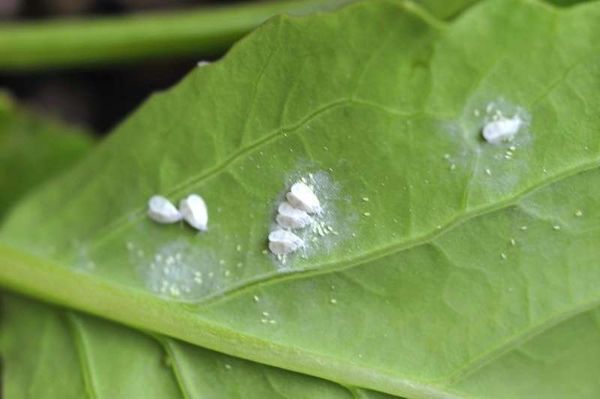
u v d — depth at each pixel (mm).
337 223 78
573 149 76
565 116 76
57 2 97
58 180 85
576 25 75
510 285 78
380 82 77
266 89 78
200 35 90
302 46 77
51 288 83
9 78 97
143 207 82
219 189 80
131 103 98
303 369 79
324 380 79
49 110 98
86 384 82
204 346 80
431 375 78
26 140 91
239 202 79
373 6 76
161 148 81
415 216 78
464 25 76
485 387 78
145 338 82
